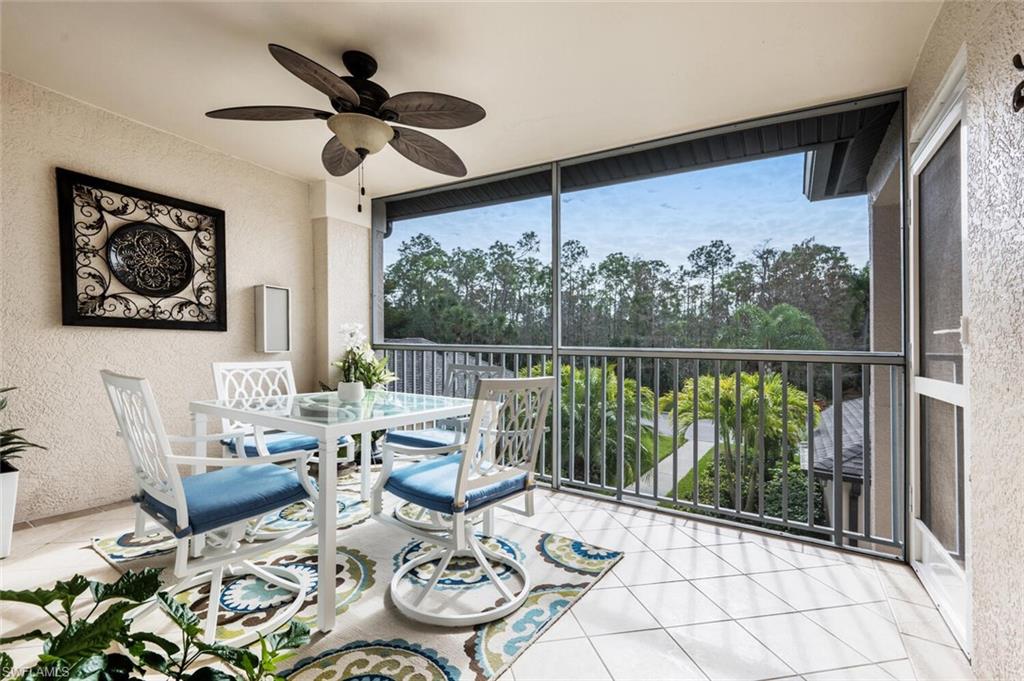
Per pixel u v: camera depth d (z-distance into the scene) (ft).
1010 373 4.06
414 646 5.31
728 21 6.40
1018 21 3.87
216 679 2.09
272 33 6.81
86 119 8.96
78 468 9.01
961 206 5.42
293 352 12.85
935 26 6.23
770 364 10.18
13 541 7.73
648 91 8.21
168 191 10.18
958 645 5.41
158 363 10.12
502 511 9.59
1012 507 4.03
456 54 7.23
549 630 5.65
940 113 6.09
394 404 7.79
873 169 9.00
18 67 7.78
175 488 5.07
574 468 11.18
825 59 7.20
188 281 10.50
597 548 7.84
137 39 6.99
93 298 9.09
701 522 9.04
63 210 8.66
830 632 5.66
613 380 11.98
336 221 13.44
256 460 5.74
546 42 6.92
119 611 2.07
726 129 9.46
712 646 5.38
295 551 7.57
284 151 11.14
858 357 7.92
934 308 6.58
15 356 8.27
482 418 6.35
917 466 7.21
